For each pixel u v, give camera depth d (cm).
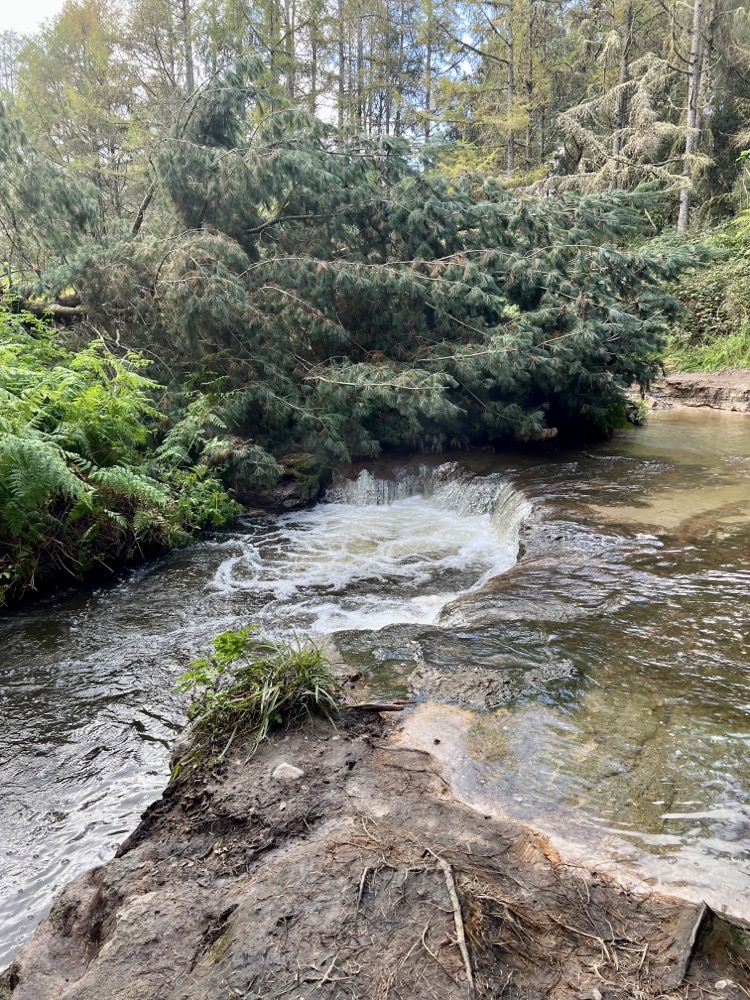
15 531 556
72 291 1067
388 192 991
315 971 162
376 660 405
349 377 880
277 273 888
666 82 2209
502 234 1005
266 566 666
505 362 871
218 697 333
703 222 2136
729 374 1681
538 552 594
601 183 1969
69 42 1633
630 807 259
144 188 1348
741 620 438
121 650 486
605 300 959
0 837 302
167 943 187
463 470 915
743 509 684
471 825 237
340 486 944
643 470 868
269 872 210
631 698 345
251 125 1167
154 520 677
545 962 166
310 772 279
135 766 352
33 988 194
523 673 374
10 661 471
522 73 2386
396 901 185
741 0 2130
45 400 688
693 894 213
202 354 895
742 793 268
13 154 924
